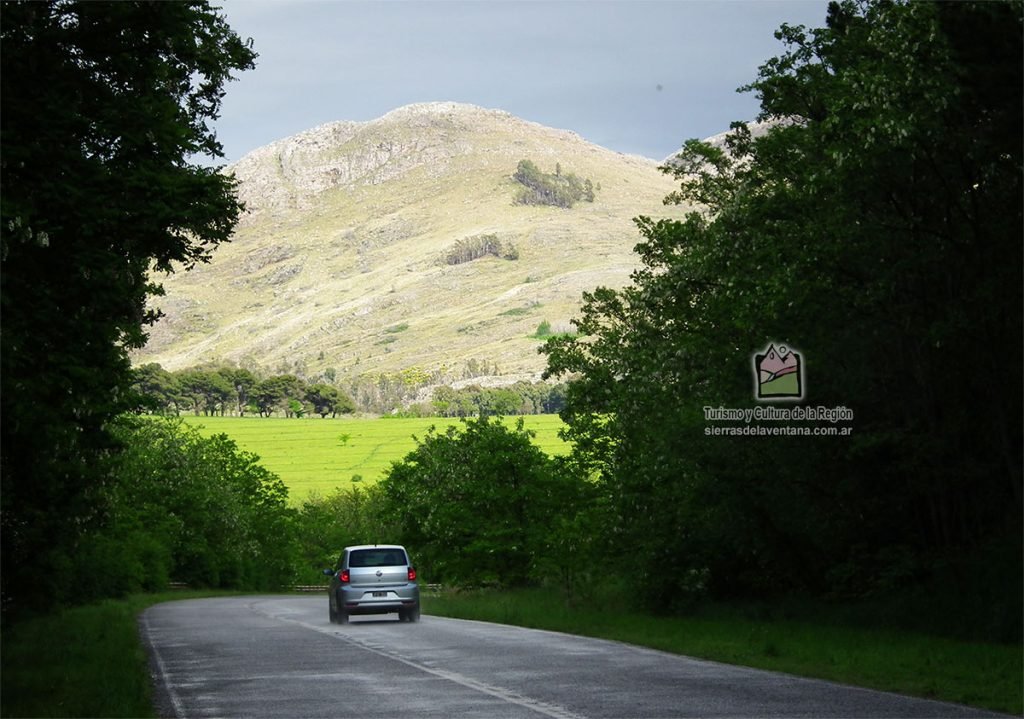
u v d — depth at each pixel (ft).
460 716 39.60
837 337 83.46
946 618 75.97
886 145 72.95
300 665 59.00
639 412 106.83
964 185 77.05
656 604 106.83
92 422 72.38
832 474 88.89
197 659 63.21
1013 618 69.31
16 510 73.92
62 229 51.88
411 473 191.52
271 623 102.37
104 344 57.72
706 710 40.22
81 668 57.41
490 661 60.18
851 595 90.27
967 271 77.97
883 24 74.02
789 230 85.46
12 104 51.70
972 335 76.74
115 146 55.98
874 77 71.92
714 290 99.66
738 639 72.18
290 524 342.23
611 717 38.86
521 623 97.71
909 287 81.92
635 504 107.04
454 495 168.76
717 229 96.78
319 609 140.36
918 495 88.12
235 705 43.29
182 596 236.63
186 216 55.67
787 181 94.58
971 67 68.28
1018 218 76.28
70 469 76.18
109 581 162.20
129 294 62.28
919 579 86.17
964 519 84.74
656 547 103.60
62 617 108.88
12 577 89.45
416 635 81.61
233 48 68.03
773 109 94.17
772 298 81.87
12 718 41.47
